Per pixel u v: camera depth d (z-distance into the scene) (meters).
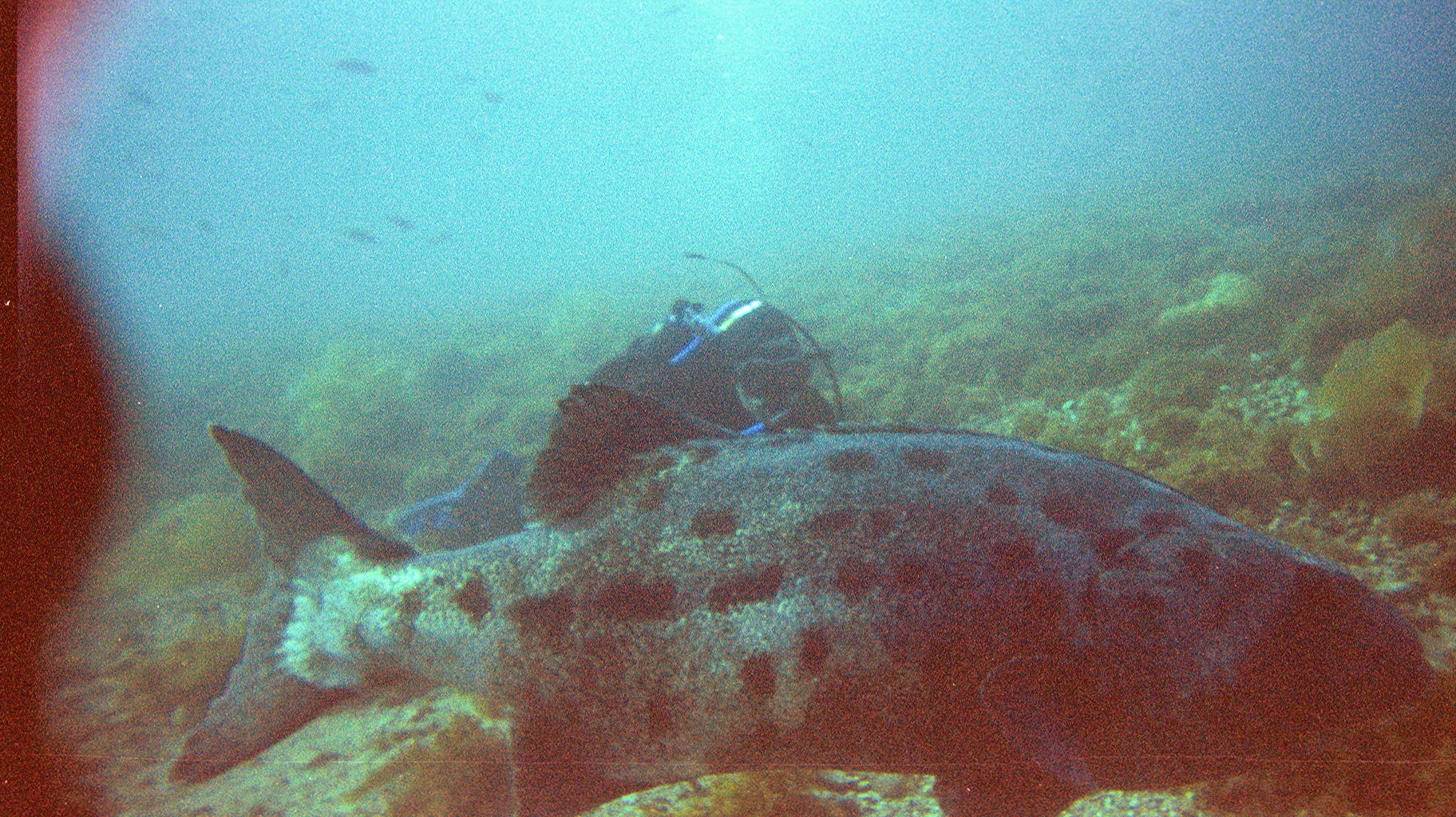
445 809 3.57
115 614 7.09
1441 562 3.41
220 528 8.34
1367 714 2.13
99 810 3.94
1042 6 92.94
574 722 2.46
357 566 3.04
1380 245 7.82
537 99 115.56
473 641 2.65
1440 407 4.30
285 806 3.74
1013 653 2.14
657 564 2.43
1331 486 4.46
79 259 7.77
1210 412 5.69
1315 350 6.48
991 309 11.79
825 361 3.89
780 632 2.25
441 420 13.35
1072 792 2.17
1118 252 14.30
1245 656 2.09
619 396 2.65
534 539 2.67
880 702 2.20
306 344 23.73
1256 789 2.53
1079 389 7.78
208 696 5.14
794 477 2.42
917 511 2.28
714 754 2.34
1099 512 2.25
